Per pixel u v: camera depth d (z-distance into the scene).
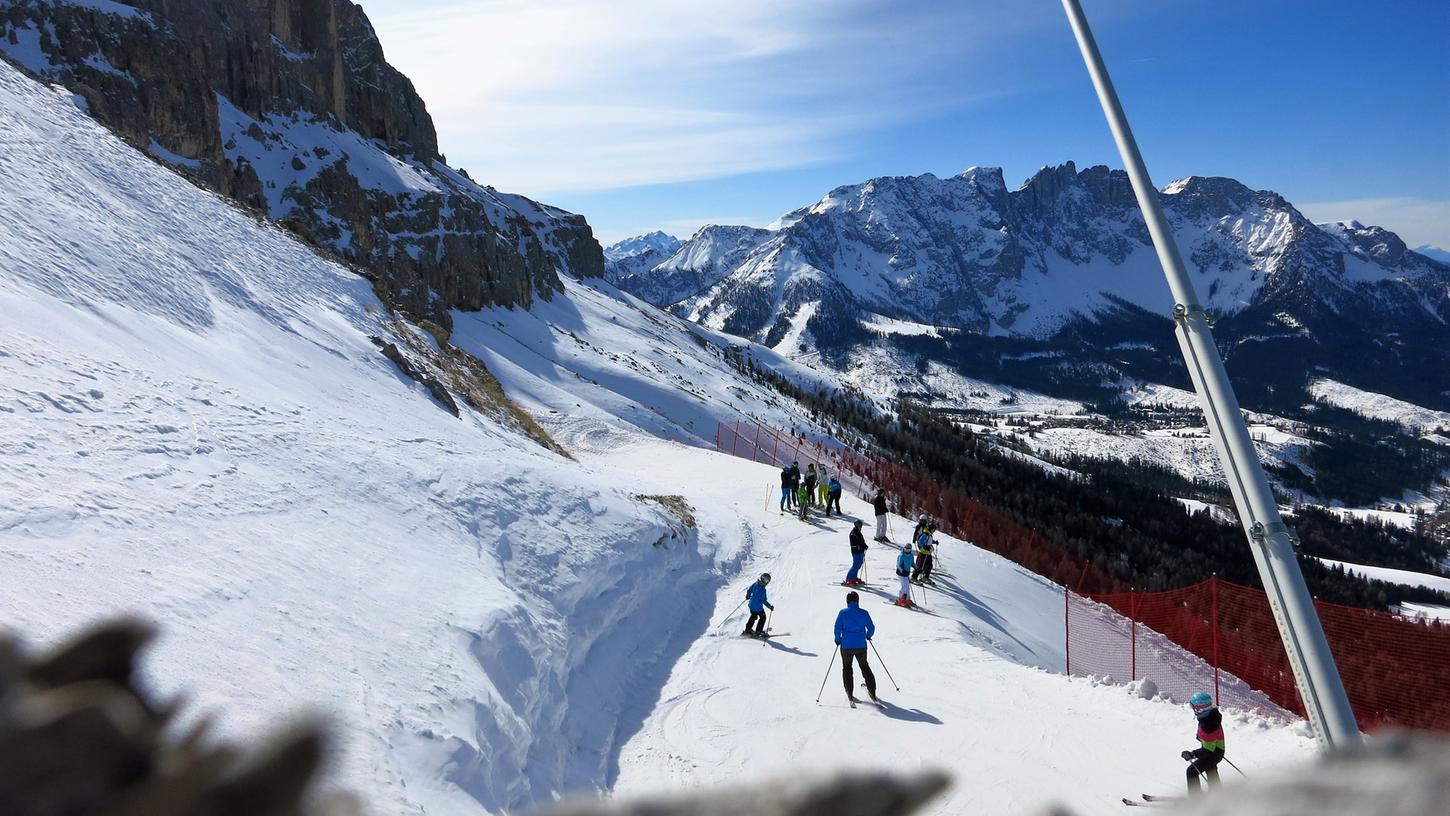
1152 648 27.83
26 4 53.25
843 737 14.51
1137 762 13.29
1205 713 10.98
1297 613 9.18
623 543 21.53
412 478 17.80
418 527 15.73
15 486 10.28
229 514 12.33
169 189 32.41
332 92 104.69
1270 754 13.12
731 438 76.00
